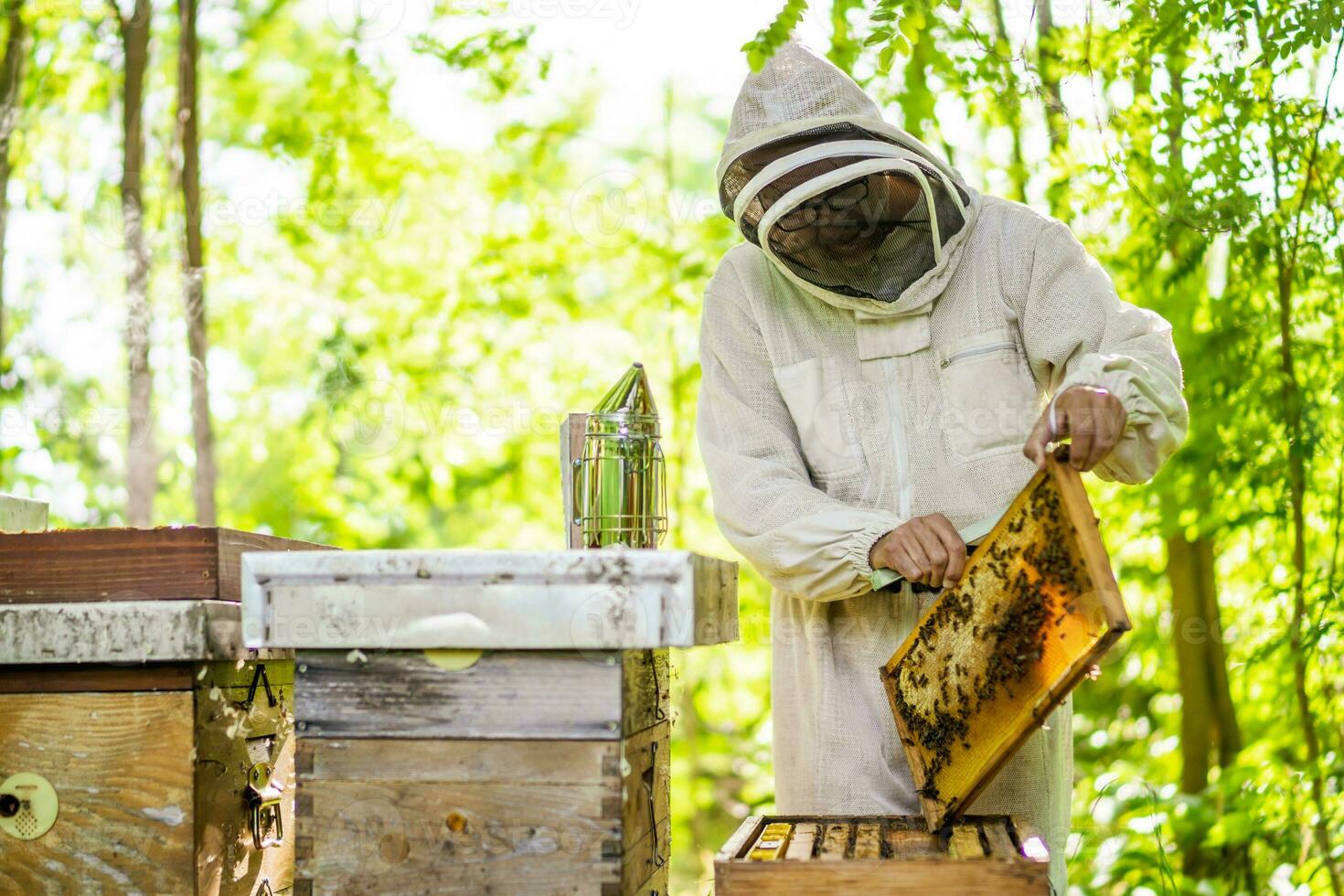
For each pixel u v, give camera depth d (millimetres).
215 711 1865
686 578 1573
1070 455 1820
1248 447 3947
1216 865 4281
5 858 1815
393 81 6676
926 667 1917
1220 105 3078
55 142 6719
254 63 8898
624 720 1629
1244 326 3955
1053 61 3457
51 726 1820
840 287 2262
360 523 9273
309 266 7789
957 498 2268
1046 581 1718
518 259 7000
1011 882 1543
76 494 7738
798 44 2342
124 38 6059
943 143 4207
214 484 6277
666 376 7504
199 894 1802
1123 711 5883
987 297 2293
